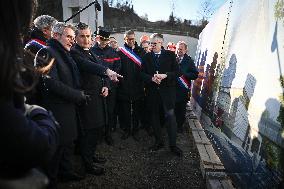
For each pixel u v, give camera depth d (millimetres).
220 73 4680
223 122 4012
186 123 6477
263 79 2689
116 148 4648
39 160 785
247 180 2773
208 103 5418
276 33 2531
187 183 3504
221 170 3514
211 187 3016
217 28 5617
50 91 2564
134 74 5027
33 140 750
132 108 5219
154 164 4043
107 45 4938
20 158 727
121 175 3635
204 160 3783
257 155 2609
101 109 3453
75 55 3195
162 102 4395
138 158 4246
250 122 2896
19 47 824
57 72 2646
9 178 743
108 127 4762
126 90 5023
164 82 4398
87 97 2842
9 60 717
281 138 2182
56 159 2543
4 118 693
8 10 730
